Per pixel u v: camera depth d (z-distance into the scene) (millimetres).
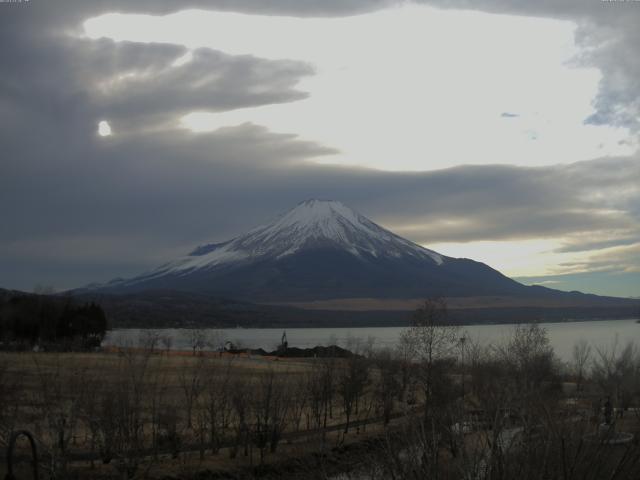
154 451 39594
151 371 58062
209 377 56969
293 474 35469
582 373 69812
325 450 36625
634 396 42062
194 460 40281
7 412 35406
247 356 103750
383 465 17938
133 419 43062
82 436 41562
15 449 33531
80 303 132250
